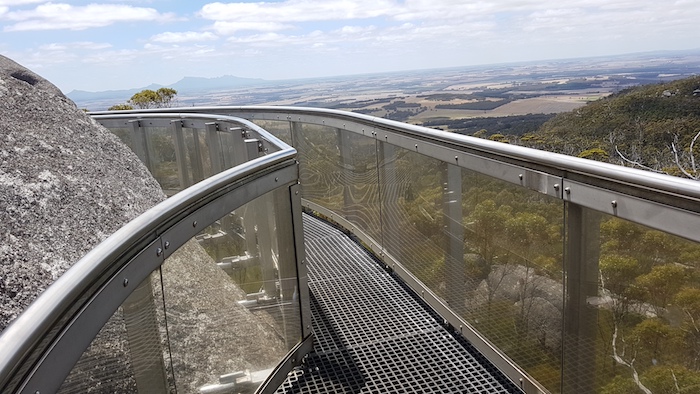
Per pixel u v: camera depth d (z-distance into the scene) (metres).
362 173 4.09
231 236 2.03
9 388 0.75
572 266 1.75
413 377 2.59
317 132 4.91
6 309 2.09
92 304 1.08
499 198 2.17
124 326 1.25
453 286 2.76
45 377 0.88
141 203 3.45
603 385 1.67
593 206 1.57
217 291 1.89
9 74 3.74
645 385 1.49
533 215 1.93
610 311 1.60
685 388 1.35
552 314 1.91
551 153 1.76
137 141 4.87
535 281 1.98
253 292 2.22
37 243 2.48
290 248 2.63
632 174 1.39
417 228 3.18
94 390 1.09
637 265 1.46
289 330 2.64
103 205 3.08
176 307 1.58
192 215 1.72
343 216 4.70
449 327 3.08
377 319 3.26
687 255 1.29
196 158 4.21
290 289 2.63
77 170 3.20
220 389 1.89
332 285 3.85
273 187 2.39
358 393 2.48
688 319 1.31
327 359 2.80
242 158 3.39
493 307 2.35
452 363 2.69
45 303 0.90
